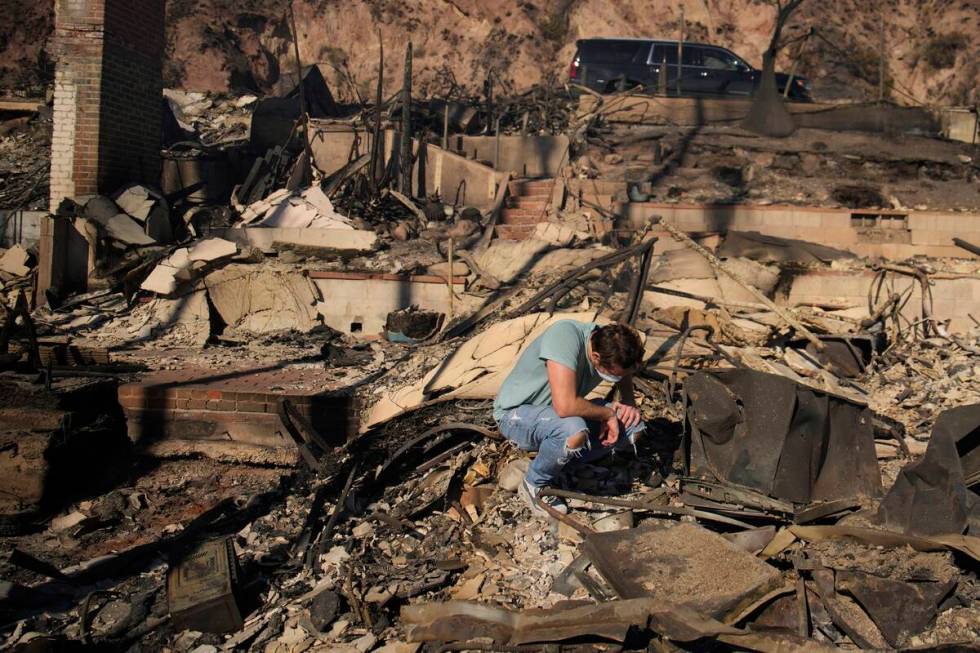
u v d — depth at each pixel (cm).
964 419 430
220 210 1266
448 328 951
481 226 1234
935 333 889
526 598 433
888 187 1312
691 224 1193
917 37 2695
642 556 426
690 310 770
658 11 2730
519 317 700
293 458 715
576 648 387
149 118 1341
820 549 425
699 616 377
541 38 2731
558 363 448
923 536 412
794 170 1370
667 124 1546
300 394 722
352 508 549
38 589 524
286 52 2680
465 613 409
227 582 468
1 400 647
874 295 962
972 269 1034
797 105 1520
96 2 1216
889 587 390
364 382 783
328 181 1357
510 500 509
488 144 1459
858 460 482
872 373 760
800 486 473
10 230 1248
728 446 486
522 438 475
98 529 629
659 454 539
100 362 865
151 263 1080
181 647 447
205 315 1020
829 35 2677
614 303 862
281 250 1107
